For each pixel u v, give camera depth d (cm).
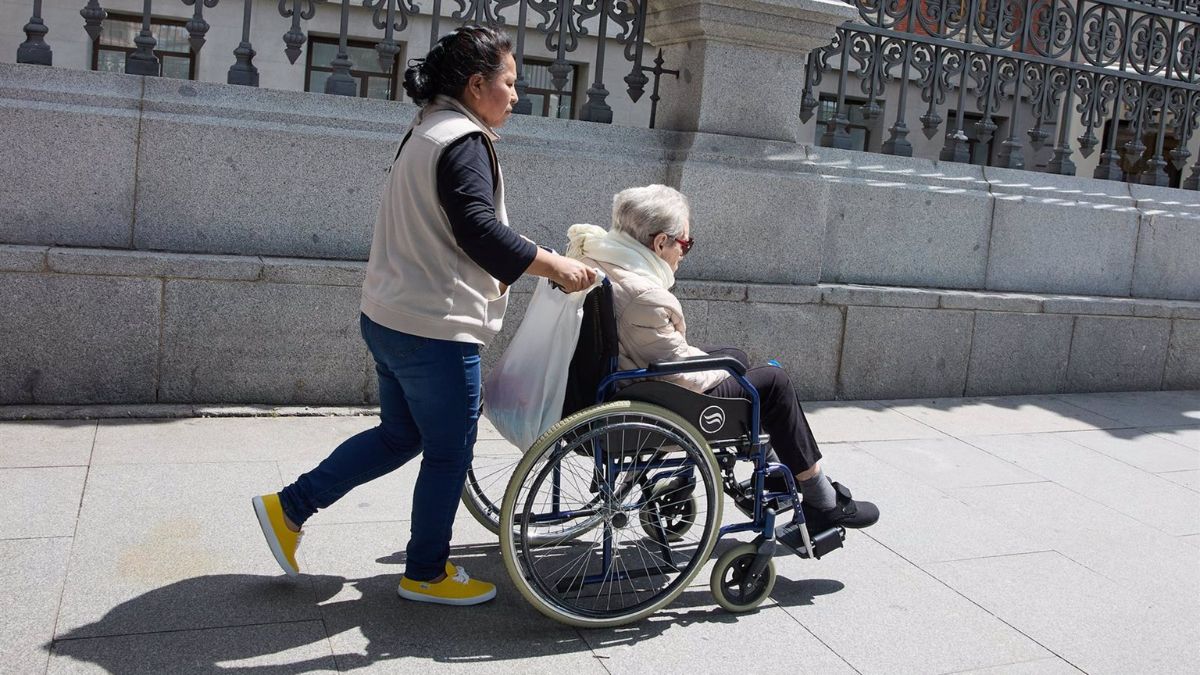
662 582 344
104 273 454
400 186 287
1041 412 607
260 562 333
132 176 468
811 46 563
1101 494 470
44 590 301
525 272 286
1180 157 734
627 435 307
